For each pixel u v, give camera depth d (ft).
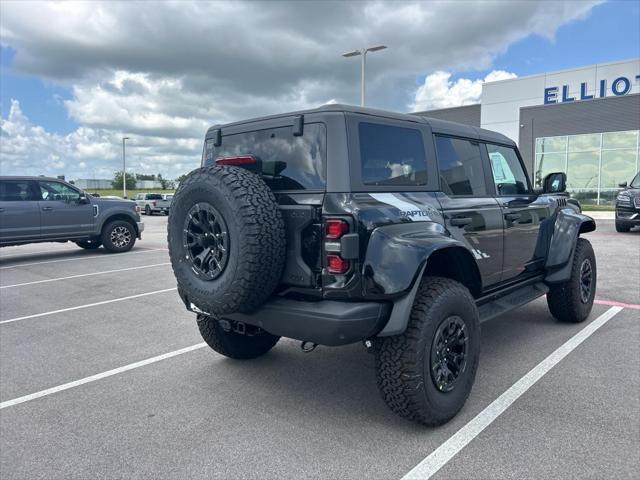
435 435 9.87
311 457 9.16
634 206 44.06
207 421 10.75
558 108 90.43
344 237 9.11
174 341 16.57
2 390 12.72
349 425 10.40
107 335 17.38
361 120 10.26
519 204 14.51
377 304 9.48
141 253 40.06
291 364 14.14
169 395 12.18
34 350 15.88
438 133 12.26
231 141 12.16
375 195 10.00
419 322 9.66
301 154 10.28
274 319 9.96
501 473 8.43
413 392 9.58
